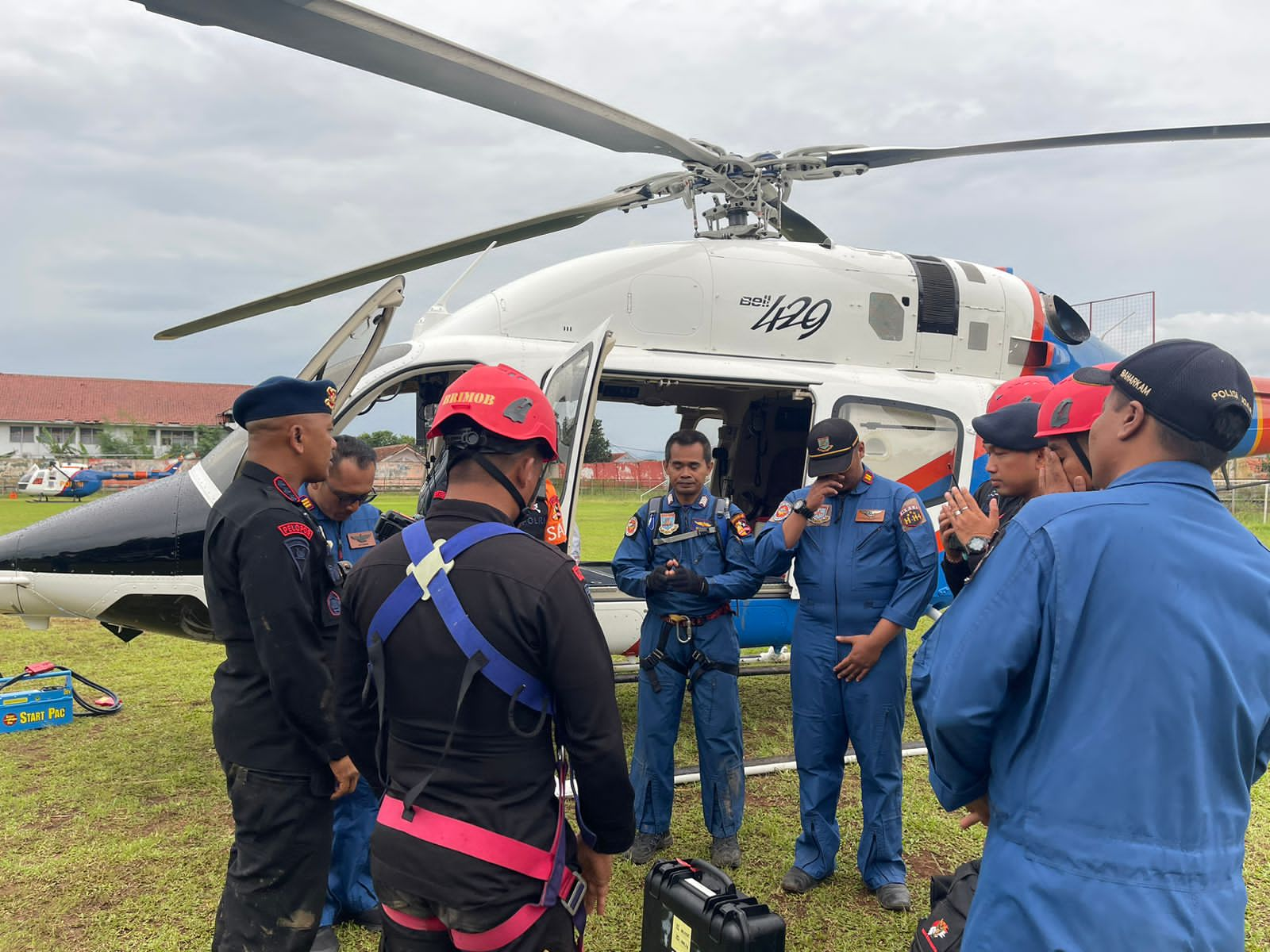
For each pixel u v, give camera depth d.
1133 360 1.47
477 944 1.47
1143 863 1.26
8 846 3.51
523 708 1.52
